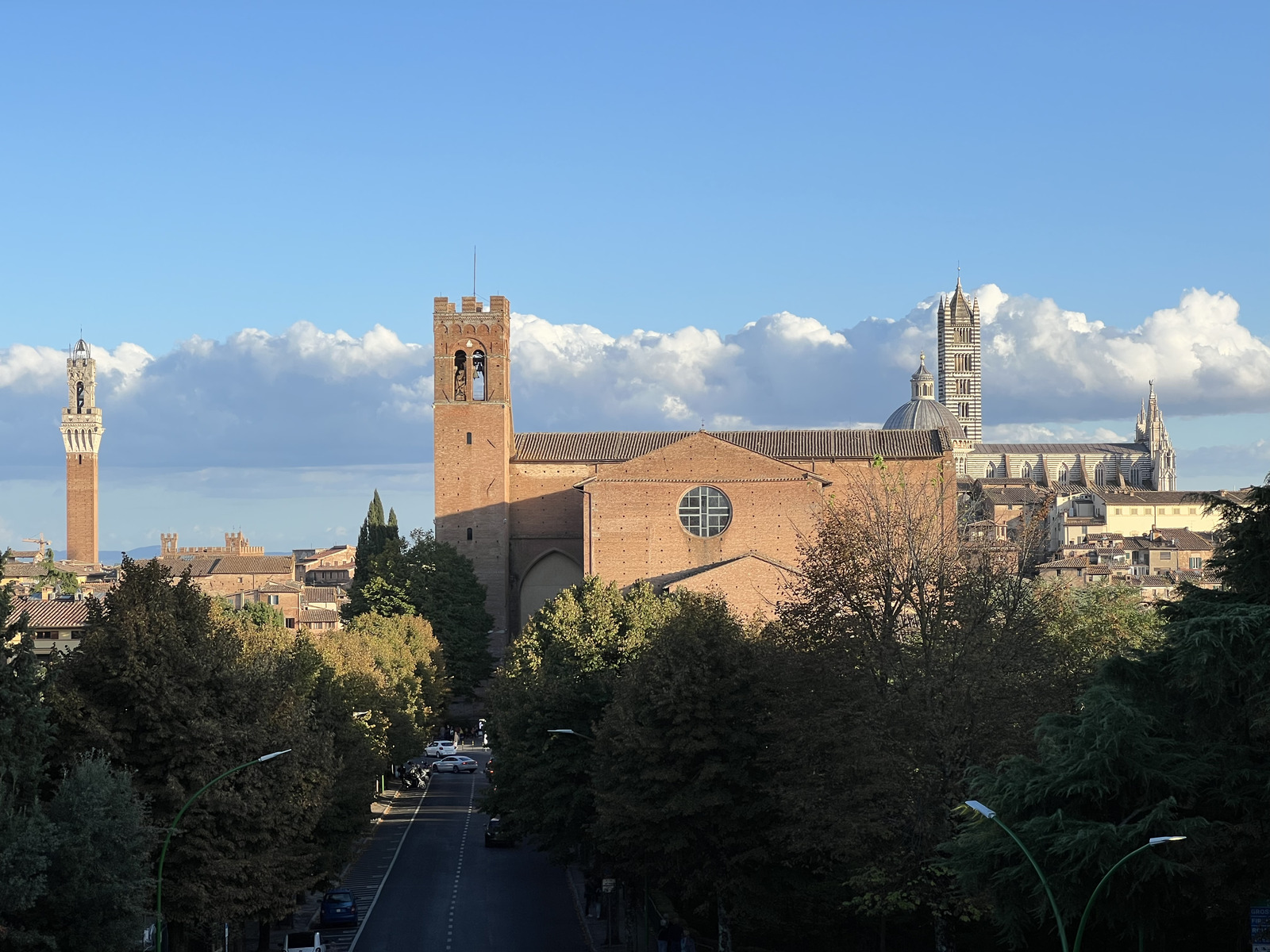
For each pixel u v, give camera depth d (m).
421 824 111.00
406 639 131.00
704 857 64.44
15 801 49.41
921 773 58.03
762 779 64.31
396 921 74.69
